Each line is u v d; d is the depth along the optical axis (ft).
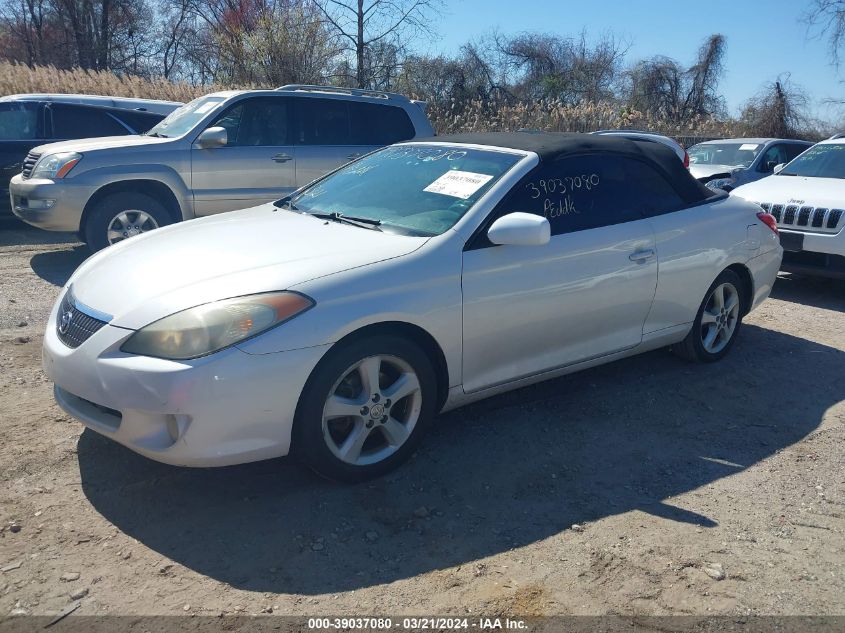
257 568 9.64
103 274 12.03
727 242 16.97
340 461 11.34
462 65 99.30
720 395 16.20
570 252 13.74
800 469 13.01
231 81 69.15
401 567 9.82
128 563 9.62
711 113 104.68
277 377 10.34
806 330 21.52
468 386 12.85
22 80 54.90
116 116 33.42
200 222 14.53
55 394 11.73
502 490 11.89
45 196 24.61
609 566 10.03
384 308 11.25
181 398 9.92
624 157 15.60
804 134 94.22
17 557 9.61
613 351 15.17
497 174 13.64
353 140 29.48
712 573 9.94
